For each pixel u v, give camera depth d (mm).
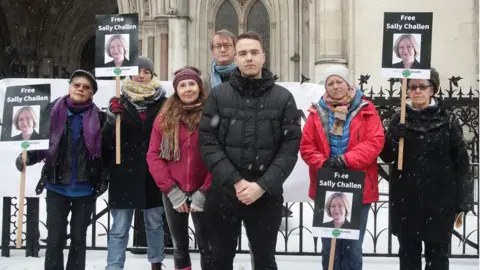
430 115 5859
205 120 5383
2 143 5934
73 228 6129
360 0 16266
